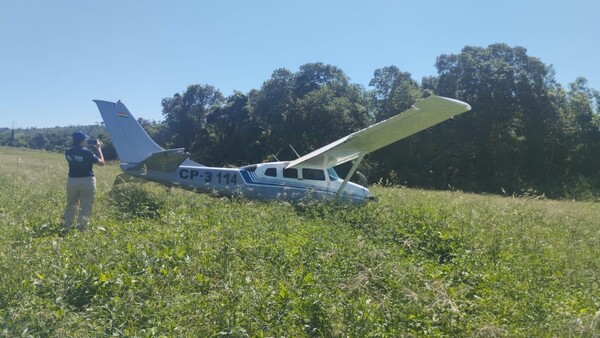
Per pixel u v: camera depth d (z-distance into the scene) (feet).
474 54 152.35
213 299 14.21
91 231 22.26
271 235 21.98
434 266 20.18
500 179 137.49
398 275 17.12
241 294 14.44
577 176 143.23
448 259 23.18
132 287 14.71
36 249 18.02
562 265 21.97
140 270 16.08
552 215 38.55
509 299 16.22
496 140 145.69
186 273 16.55
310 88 163.94
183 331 12.36
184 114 188.55
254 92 172.24
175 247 19.03
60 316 12.42
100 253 17.42
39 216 25.08
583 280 19.60
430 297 15.38
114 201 30.71
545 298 16.51
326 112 149.79
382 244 23.72
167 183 39.27
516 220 32.53
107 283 14.65
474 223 28.84
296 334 12.93
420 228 26.94
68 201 24.68
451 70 151.53
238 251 19.25
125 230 22.22
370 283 16.72
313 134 150.41
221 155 167.53
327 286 16.07
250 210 29.25
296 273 16.81
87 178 24.85
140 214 28.68
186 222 24.25
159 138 196.44
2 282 14.06
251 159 157.48
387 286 16.53
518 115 144.46
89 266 15.42
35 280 14.39
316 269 17.87
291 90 162.61
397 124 35.19
